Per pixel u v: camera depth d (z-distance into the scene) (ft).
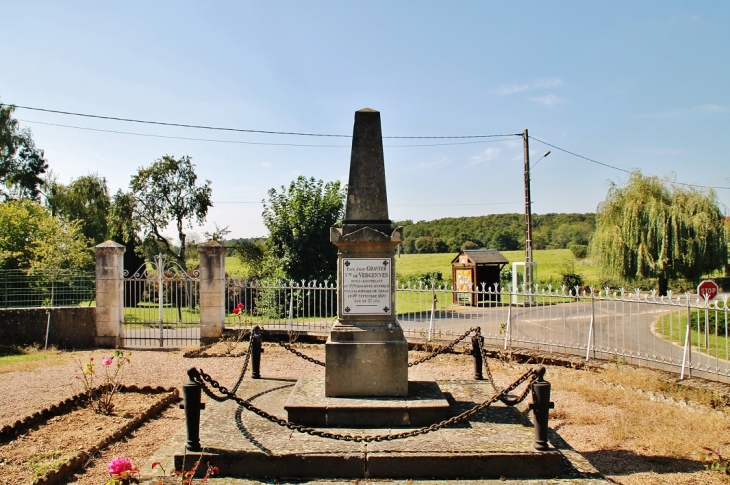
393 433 20.07
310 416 21.09
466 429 20.47
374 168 23.75
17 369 37.27
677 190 83.46
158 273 49.83
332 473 18.02
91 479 18.97
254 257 108.06
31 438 22.36
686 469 19.80
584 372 34.32
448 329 52.49
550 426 24.70
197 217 122.42
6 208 81.61
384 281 23.31
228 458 18.19
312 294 71.20
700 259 79.41
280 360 40.63
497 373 35.65
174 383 32.71
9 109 116.78
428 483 17.51
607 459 20.84
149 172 117.80
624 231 82.64
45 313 48.80
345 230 23.39
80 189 122.72
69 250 84.17
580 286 100.94
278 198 75.25
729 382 29.37
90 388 28.50
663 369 32.76
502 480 17.67
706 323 29.71
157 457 19.26
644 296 36.78
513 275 85.71
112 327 48.67
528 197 79.30
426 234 255.91
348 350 22.56
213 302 48.78
